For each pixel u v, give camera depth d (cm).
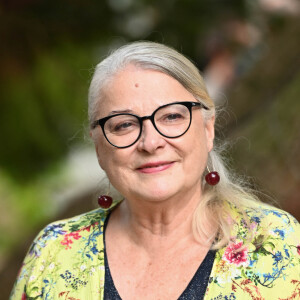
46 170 538
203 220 256
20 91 492
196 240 254
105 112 251
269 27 460
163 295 246
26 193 551
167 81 246
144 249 260
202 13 466
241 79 441
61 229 280
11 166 521
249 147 404
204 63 520
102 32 476
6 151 511
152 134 242
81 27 475
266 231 248
